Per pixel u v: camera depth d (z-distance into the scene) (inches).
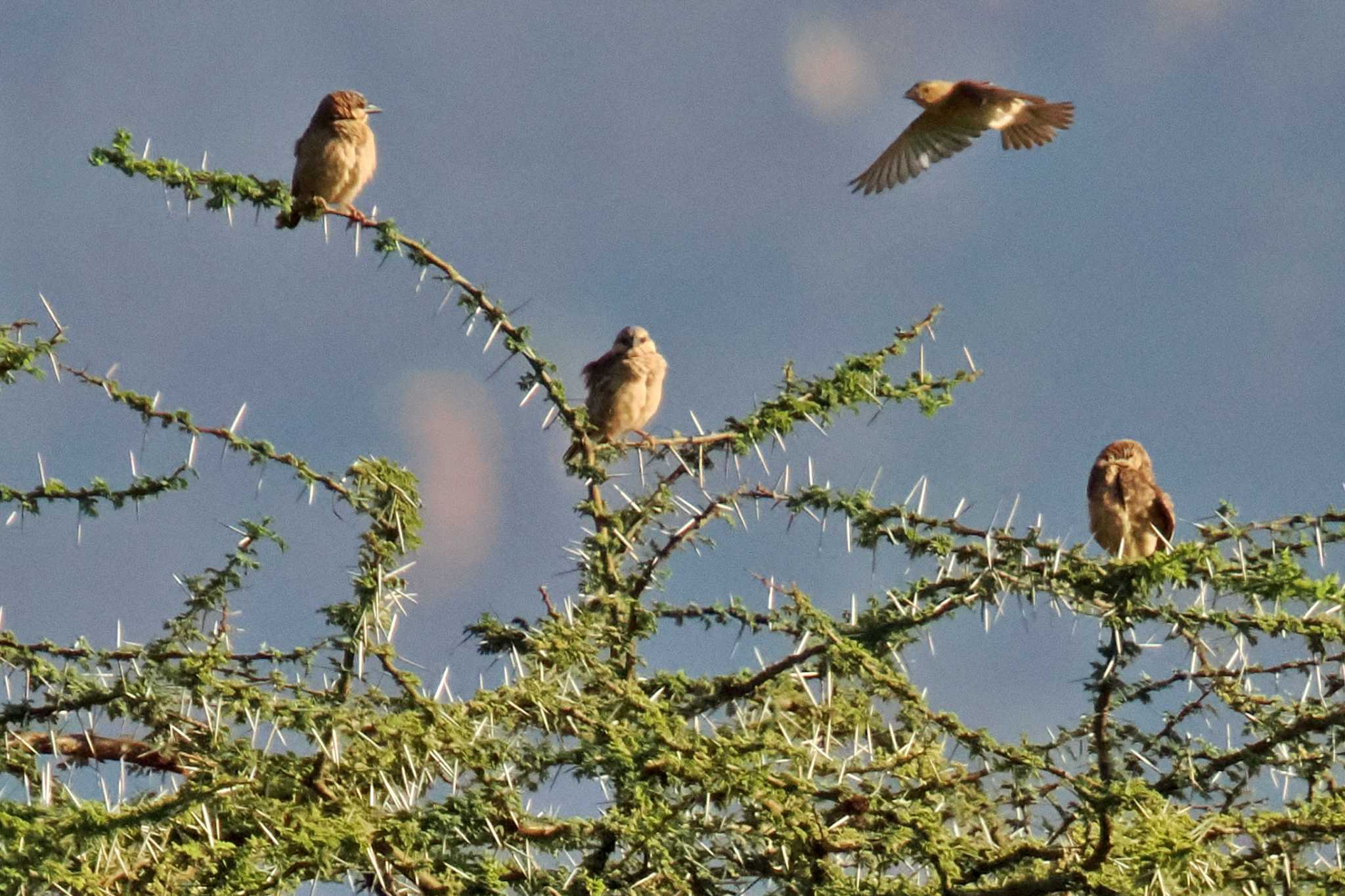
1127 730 415.5
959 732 361.4
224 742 373.7
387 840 354.0
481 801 361.7
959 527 385.7
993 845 370.0
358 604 376.8
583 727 382.0
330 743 355.3
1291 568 341.7
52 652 378.3
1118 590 358.0
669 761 357.7
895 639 370.0
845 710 420.2
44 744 414.3
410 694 369.4
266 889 339.0
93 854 355.6
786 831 360.5
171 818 347.6
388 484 391.9
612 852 385.7
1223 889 347.3
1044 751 409.4
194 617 396.5
